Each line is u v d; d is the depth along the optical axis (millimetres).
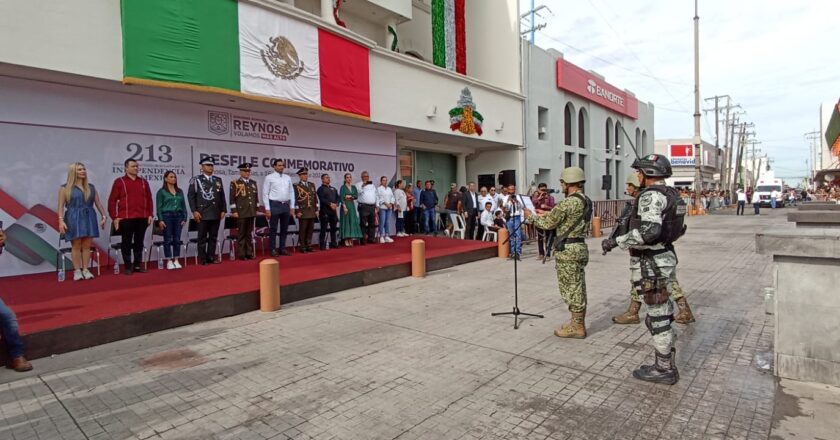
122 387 3820
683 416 3236
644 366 3936
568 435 3020
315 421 3242
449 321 5711
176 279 6887
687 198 30312
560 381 3873
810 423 3082
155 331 5281
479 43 18781
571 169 5000
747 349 4555
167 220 7734
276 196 9172
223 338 5078
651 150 33781
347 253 9758
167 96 8523
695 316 5773
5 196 7023
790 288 3787
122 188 7141
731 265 9625
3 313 4109
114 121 8094
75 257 6770
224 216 9031
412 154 16547
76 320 4836
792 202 55375
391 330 5348
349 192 10875
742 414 3236
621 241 3775
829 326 3643
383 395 3645
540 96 19734
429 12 17125
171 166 8852
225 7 8273
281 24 9234
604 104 25469
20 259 7184
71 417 3320
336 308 6383
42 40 6473
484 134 16000
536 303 6602
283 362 4363
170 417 3314
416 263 8617
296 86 9539
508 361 4348
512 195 11055
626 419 3213
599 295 7027
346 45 10781
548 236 10406
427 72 13609
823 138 41094
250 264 8234
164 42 7484
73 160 7660
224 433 3092
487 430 3100
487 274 8977
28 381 3949
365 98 11312
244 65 8562
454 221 13883
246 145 10047
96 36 6973
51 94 7391
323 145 11672
